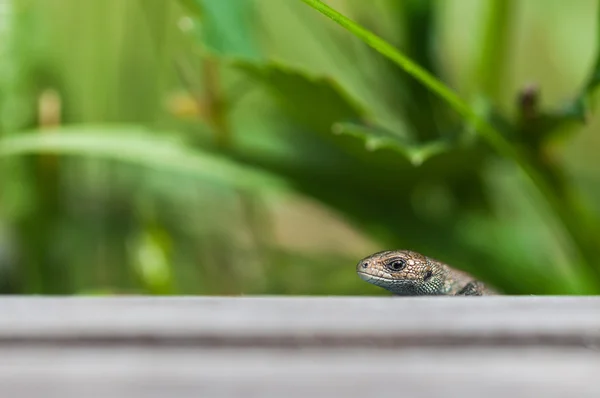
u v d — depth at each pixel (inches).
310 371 7.6
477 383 7.6
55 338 8.1
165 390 7.7
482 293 13.4
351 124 14.0
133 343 8.1
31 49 15.5
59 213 15.9
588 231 14.2
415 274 13.1
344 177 15.0
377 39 12.5
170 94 15.9
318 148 15.1
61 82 15.8
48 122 15.3
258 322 8.1
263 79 14.1
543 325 8.1
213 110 15.1
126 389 7.7
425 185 15.1
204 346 8.0
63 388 7.7
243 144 15.2
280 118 15.5
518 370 7.6
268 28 15.8
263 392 7.6
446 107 15.0
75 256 15.9
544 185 13.9
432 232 15.0
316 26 15.8
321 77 13.8
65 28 15.8
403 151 13.7
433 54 15.1
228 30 14.5
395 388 7.6
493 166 15.1
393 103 15.3
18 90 15.4
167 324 8.1
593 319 8.1
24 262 15.7
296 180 14.9
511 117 14.8
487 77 15.0
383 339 8.0
